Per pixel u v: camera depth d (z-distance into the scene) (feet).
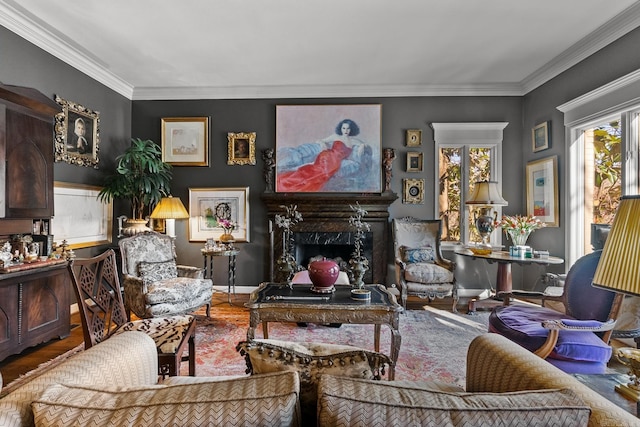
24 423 2.79
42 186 10.27
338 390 2.71
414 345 10.28
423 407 2.57
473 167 16.53
